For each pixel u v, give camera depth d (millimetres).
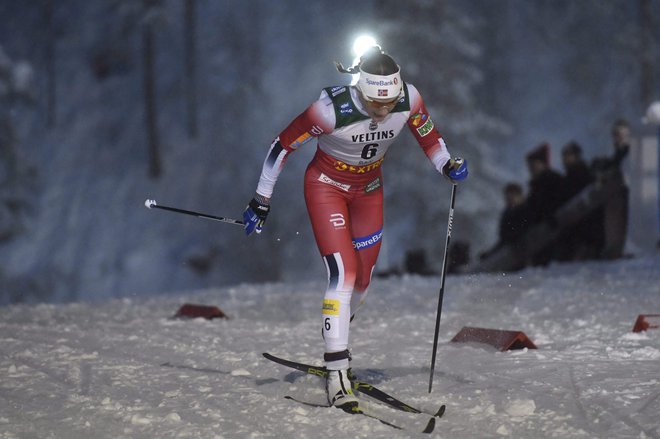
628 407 13445
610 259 43438
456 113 113500
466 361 17891
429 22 113062
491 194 112062
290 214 124750
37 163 141000
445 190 111562
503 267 44875
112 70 155125
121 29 139125
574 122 156625
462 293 31078
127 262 124438
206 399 14773
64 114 149250
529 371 16578
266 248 122938
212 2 159250
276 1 168625
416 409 13875
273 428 12961
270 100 150250
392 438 12328
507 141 154000
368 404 14297
